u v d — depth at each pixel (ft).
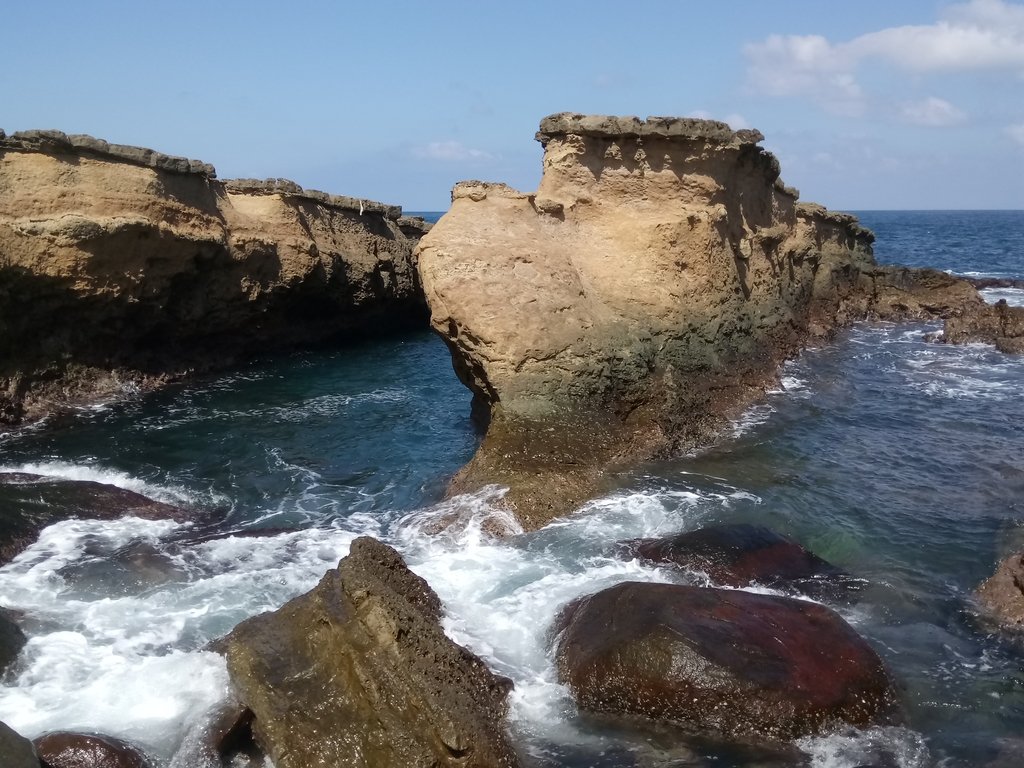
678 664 28.86
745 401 65.16
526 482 46.37
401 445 60.29
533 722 29.01
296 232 95.61
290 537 43.98
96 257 67.62
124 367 76.28
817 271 112.88
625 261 60.29
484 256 53.26
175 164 76.84
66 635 34.06
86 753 26.17
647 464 51.67
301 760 26.20
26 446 58.80
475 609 35.60
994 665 32.32
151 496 49.98
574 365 51.88
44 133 65.67
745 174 76.59
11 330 65.41
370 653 27.78
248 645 29.94
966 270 200.44
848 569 39.45
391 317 120.57
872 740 27.89
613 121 61.62
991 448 57.62
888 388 74.38
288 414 69.31
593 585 37.14
